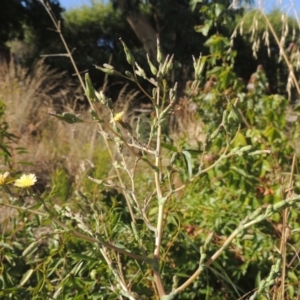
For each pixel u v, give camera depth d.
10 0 12.90
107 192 2.43
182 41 11.70
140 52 13.09
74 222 2.01
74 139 5.11
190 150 1.47
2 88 5.90
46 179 4.11
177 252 2.22
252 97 3.36
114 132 1.34
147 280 1.97
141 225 2.04
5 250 1.92
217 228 2.42
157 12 11.85
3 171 2.35
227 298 2.26
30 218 2.24
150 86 10.37
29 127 5.49
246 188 2.61
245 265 2.25
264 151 1.31
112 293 1.68
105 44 14.94
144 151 1.46
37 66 7.86
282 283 1.70
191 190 2.56
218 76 3.40
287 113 3.37
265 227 2.41
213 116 3.36
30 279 2.01
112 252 1.69
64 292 1.73
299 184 2.40
